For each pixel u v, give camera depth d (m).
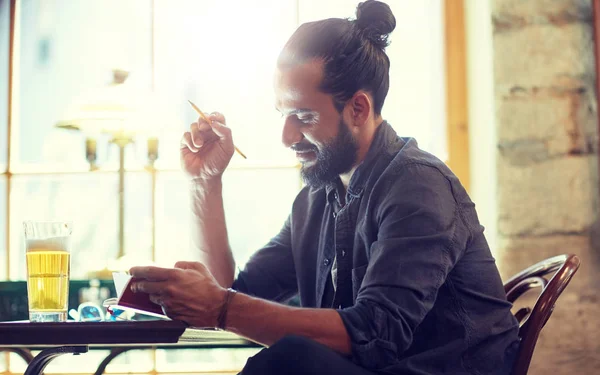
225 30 2.97
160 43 2.98
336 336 1.27
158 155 2.90
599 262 2.57
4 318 2.59
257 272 1.78
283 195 2.91
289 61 1.50
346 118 1.49
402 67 2.91
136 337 1.21
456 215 1.40
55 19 3.01
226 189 2.92
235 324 1.27
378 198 1.44
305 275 1.68
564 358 2.54
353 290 1.46
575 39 2.64
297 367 1.17
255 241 2.91
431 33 2.92
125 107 2.65
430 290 1.32
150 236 2.94
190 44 2.98
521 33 2.64
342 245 1.50
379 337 1.27
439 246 1.35
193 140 1.75
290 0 2.94
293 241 1.71
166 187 2.95
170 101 2.97
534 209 2.61
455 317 1.39
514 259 2.59
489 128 2.66
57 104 2.99
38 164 2.98
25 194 2.97
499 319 1.43
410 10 2.92
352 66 1.48
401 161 1.45
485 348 1.40
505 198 2.61
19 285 2.60
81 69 3.01
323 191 1.68
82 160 2.98
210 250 1.75
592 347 2.54
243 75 2.96
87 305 1.56
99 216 2.96
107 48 3.00
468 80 2.88
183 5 2.98
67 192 2.97
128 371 2.87
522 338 1.42
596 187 2.59
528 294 2.53
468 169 2.88
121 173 2.72
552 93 2.63
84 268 2.94
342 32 1.49
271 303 1.29
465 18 2.90
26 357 1.82
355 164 1.53
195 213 1.77
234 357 2.86
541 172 2.61
